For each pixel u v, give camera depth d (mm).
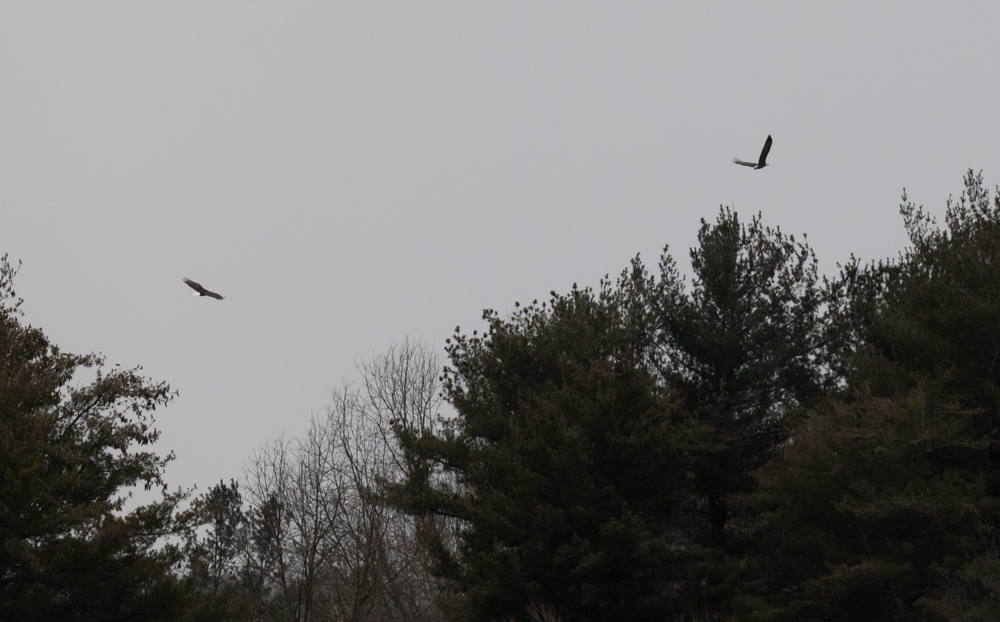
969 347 23047
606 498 24016
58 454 22828
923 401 21047
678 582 24047
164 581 22547
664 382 28250
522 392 26859
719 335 27703
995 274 23547
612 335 27938
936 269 24516
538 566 23562
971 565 19031
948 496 20391
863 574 20000
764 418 27328
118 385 25094
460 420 28016
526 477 24062
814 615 21562
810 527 22422
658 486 24656
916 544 20953
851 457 21797
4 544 20953
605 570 23094
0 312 26078
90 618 22125
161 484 24453
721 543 26875
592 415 24547
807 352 27906
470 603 23719
